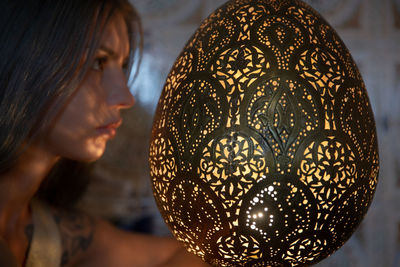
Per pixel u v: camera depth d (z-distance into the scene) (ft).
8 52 1.85
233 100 1.42
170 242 2.79
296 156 1.38
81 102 2.00
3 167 1.95
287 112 1.39
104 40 2.04
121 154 3.66
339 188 1.43
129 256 2.64
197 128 1.45
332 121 1.43
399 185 3.64
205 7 3.71
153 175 1.66
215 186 1.42
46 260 2.37
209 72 1.49
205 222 1.47
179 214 1.54
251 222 1.41
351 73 1.56
